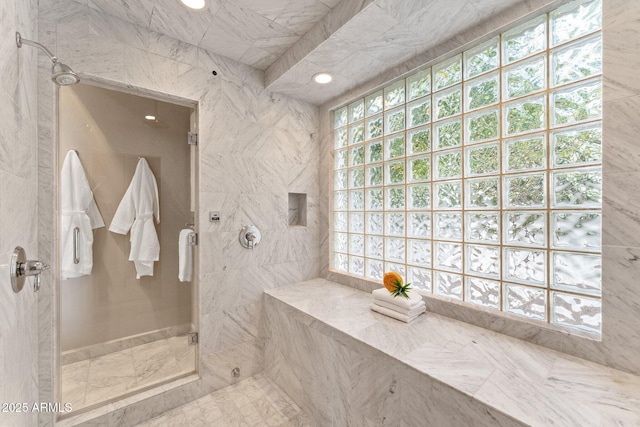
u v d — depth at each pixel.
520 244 1.30
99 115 1.52
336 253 2.31
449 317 1.51
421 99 1.69
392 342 1.25
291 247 2.21
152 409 1.58
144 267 1.68
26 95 1.12
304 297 1.89
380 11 1.27
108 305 1.57
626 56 0.98
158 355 1.71
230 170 1.89
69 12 1.36
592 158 1.11
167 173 1.74
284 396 1.77
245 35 1.65
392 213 1.87
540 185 1.24
